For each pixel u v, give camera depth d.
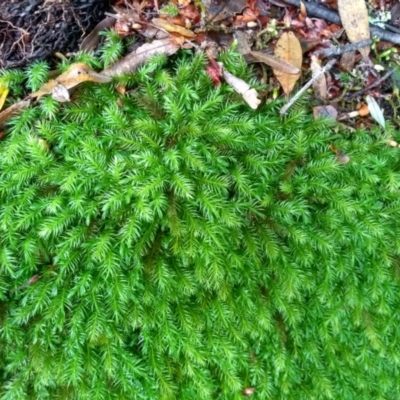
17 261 0.40
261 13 0.43
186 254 0.39
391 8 0.44
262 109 0.42
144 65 0.41
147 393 0.41
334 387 0.45
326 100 0.43
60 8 0.40
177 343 0.41
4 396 0.40
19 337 0.40
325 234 0.41
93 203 0.39
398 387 0.46
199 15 0.42
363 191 0.42
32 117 0.40
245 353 0.43
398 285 0.43
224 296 0.40
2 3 0.39
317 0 0.43
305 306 0.43
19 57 0.40
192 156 0.39
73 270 0.39
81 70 0.39
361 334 0.45
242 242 0.41
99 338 0.40
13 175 0.39
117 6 0.42
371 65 0.44
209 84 0.41
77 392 0.41
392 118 0.44
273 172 0.41
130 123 0.40
